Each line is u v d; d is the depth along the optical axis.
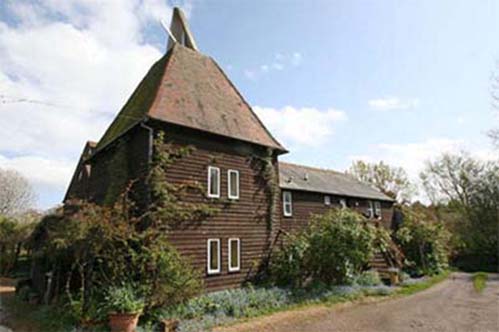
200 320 10.87
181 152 14.21
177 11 21.25
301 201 22.88
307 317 11.75
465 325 10.66
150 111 13.86
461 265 33.97
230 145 16.22
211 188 14.98
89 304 10.49
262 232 16.62
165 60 18.23
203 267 13.75
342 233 16.70
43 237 15.41
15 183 41.59
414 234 26.72
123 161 14.77
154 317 10.64
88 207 11.95
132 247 11.85
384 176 51.78
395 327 10.48
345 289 16.00
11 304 15.84
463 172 39.09
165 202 13.05
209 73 19.05
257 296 13.26
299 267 16.03
